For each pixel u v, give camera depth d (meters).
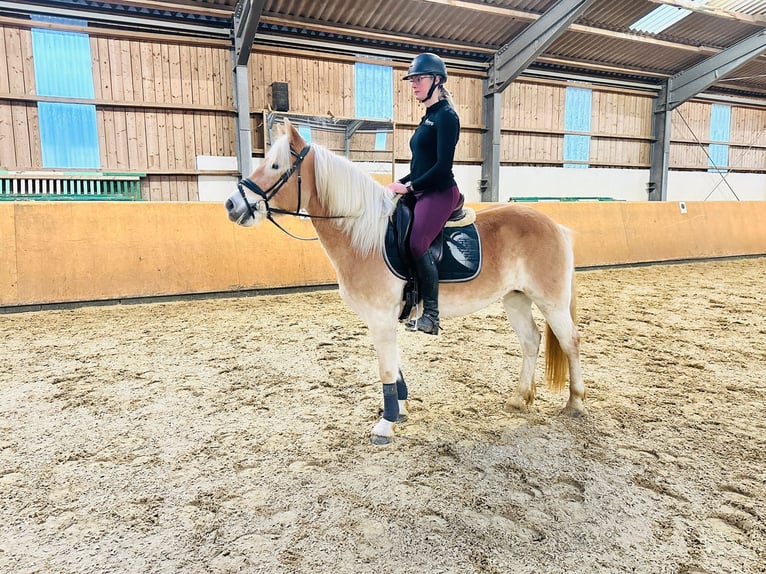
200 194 8.66
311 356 3.62
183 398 2.83
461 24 9.30
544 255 2.42
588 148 12.04
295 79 9.12
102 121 7.87
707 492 1.88
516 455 2.18
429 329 2.14
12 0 7.07
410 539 1.61
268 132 8.82
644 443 2.28
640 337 4.14
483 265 2.29
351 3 8.35
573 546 1.58
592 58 11.21
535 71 11.05
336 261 2.24
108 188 8.05
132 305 5.31
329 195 2.14
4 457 2.16
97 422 2.52
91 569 1.48
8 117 7.33
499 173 10.96
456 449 2.24
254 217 2.07
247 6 7.51
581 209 8.05
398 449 2.24
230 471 2.05
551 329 2.58
